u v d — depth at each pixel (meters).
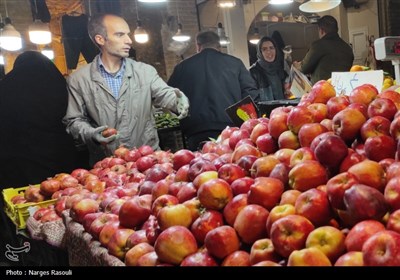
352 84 2.13
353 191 0.95
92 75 2.99
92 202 1.73
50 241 1.87
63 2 8.05
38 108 3.35
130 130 3.03
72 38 6.75
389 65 7.75
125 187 1.90
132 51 7.36
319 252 0.90
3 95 3.32
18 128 3.34
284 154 1.35
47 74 3.41
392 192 0.96
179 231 1.13
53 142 3.42
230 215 1.16
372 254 0.82
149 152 2.46
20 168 3.36
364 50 10.02
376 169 1.05
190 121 3.57
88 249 1.47
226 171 1.32
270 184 1.16
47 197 2.41
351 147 1.29
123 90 2.99
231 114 2.44
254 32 8.84
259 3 8.77
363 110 1.32
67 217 1.80
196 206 1.24
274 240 0.98
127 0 8.84
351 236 0.91
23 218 2.23
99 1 8.20
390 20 9.70
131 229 1.38
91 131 2.70
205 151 1.85
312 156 1.25
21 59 3.38
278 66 4.52
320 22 4.48
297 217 0.99
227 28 8.35
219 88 3.46
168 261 1.12
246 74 3.58
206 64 3.51
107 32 2.90
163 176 1.65
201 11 9.02
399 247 0.79
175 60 9.20
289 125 1.43
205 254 1.09
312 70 4.52
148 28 9.04
